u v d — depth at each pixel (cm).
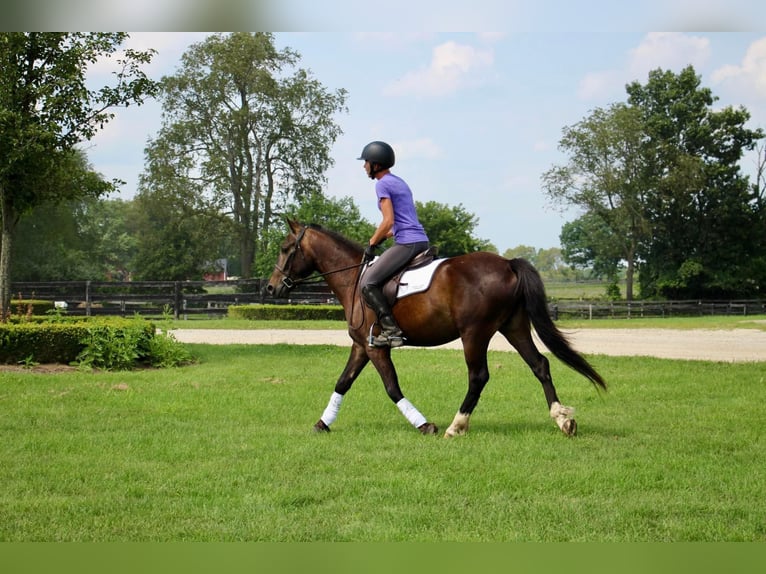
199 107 4881
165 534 523
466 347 814
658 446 768
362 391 1174
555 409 809
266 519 550
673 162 5794
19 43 1545
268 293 936
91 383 1237
